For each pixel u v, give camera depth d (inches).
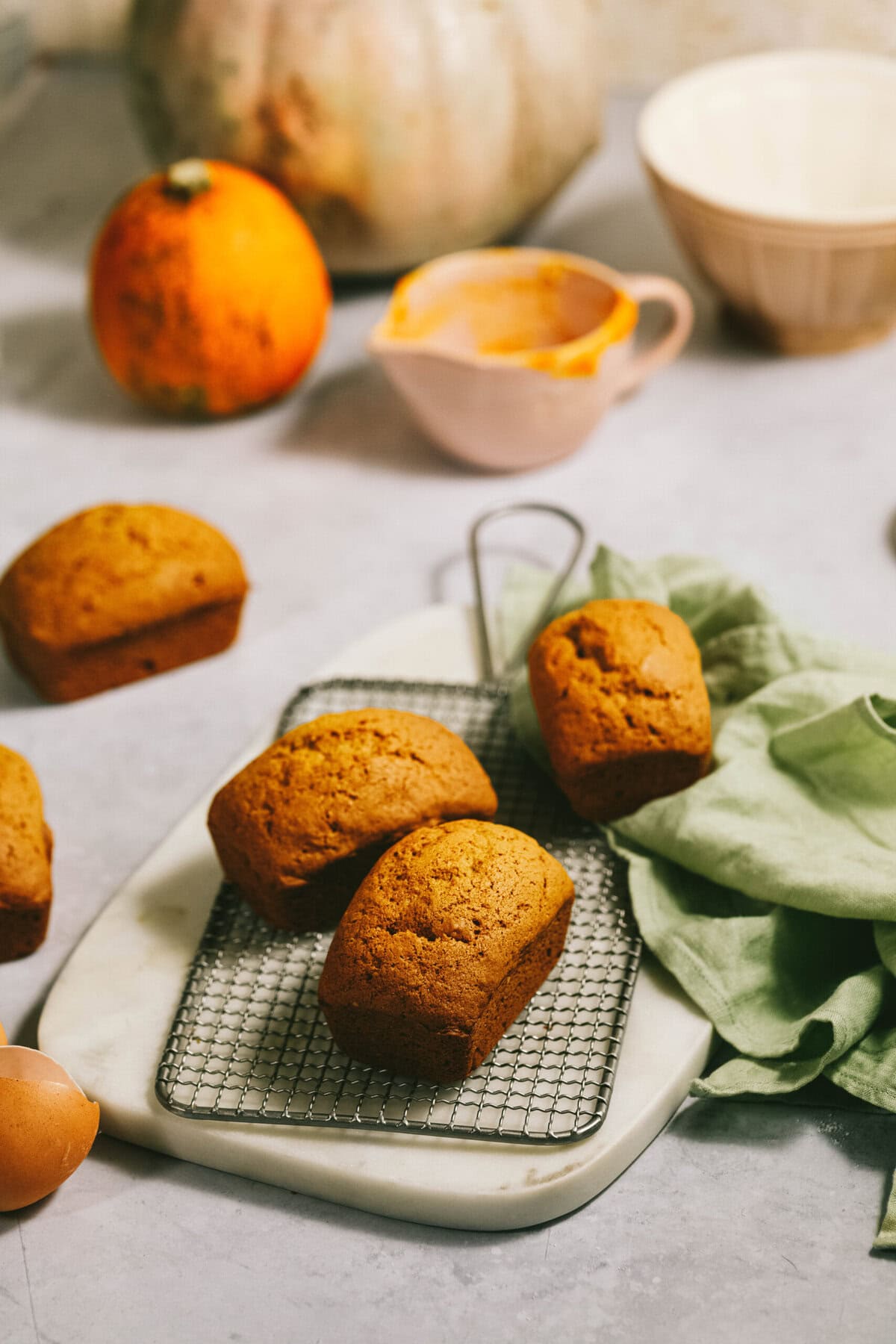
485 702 34.5
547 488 39.8
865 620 36.1
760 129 43.5
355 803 30.5
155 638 35.5
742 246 39.7
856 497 39.1
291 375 40.7
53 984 31.3
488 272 40.1
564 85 42.1
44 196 50.0
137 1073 29.8
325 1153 28.9
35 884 31.0
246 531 38.9
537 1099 29.3
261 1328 27.8
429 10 40.1
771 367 42.7
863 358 42.9
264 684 35.8
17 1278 28.3
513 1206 28.4
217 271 38.6
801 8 49.5
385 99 40.2
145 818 33.7
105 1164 29.5
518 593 35.9
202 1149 29.3
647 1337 27.6
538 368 37.4
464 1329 27.7
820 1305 27.8
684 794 31.6
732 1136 29.5
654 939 30.7
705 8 50.3
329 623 36.9
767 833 31.2
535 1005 30.4
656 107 42.1
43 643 34.5
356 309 44.9
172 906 31.9
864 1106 29.7
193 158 42.2
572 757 31.7
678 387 42.3
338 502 39.6
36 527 39.0
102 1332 27.8
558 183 43.7
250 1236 28.7
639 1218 28.7
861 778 31.4
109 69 57.7
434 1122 29.1
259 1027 30.2
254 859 30.6
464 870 29.4
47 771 34.4
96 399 42.5
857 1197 28.8
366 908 29.4
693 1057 29.8
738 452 40.4
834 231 38.7
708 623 34.4
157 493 39.9
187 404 40.5
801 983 30.4
